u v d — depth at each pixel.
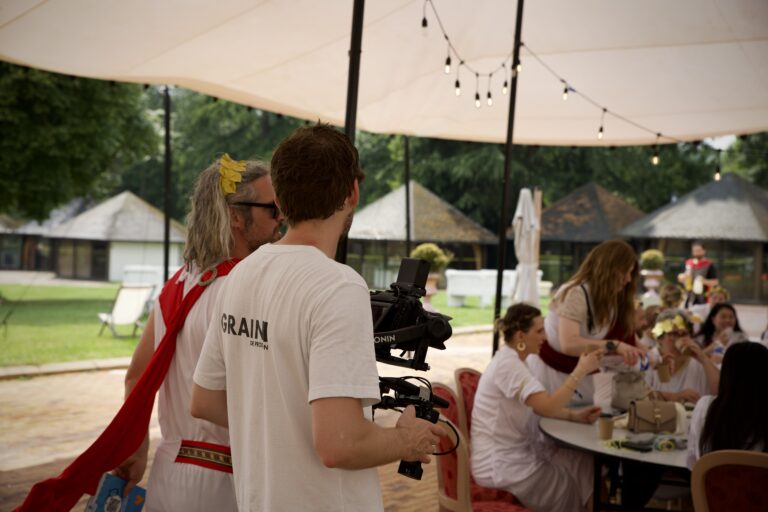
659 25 6.86
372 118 9.21
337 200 1.53
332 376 1.37
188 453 1.96
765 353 2.80
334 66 6.93
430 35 6.68
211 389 1.72
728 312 6.46
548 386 4.11
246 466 1.57
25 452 5.59
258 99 7.99
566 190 35.00
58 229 25.89
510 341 3.73
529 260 10.74
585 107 9.34
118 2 5.05
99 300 21.38
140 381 1.96
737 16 6.49
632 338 4.16
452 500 3.18
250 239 2.11
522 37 7.27
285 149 1.53
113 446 1.97
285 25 5.80
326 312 1.41
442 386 3.64
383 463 1.44
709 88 8.30
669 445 3.37
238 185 2.06
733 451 2.50
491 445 3.72
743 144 36.38
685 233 23.97
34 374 8.84
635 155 35.12
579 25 6.97
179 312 1.98
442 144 35.22
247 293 1.57
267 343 1.50
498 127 10.30
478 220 34.38
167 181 11.75
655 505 4.36
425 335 1.63
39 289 25.05
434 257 18.34
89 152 18.80
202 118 38.62
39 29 5.47
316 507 1.48
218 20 5.55
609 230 25.64
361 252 23.33
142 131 21.20
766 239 23.27
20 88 16.91
